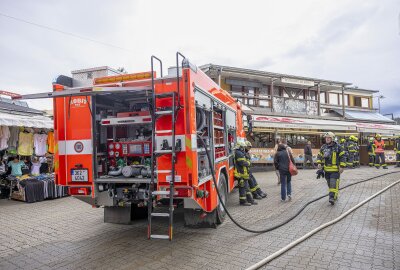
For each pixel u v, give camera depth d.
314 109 24.23
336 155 7.65
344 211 6.96
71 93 4.51
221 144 6.75
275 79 21.19
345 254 4.34
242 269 3.95
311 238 5.11
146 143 5.21
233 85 20.95
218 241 5.09
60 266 4.19
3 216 7.29
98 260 4.36
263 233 5.50
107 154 5.46
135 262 4.25
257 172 17.05
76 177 5.25
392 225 5.77
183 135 4.64
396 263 4.00
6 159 10.09
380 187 10.24
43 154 10.90
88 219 6.86
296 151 19.03
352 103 29.48
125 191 5.29
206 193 5.34
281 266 4.00
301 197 8.90
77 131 5.28
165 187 4.74
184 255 4.48
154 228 5.98
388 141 25.70
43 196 9.30
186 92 4.64
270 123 18.41
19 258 4.52
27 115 12.05
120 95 5.30
